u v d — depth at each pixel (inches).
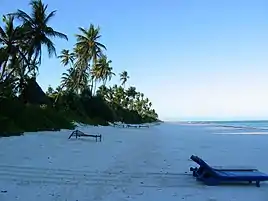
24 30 1290.6
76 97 1984.5
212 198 314.3
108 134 1322.6
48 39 1339.8
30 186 337.4
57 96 1936.5
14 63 1310.3
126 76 3880.4
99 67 2603.3
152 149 761.6
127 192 330.3
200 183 382.0
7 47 1272.1
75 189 334.3
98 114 2229.3
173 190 345.1
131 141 991.6
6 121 869.8
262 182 392.8
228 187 363.6
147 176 418.3
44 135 911.0
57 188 334.6
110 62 2694.4
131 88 4148.6
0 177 370.3
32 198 293.0
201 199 309.7
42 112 1198.3
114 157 580.7
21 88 1441.9
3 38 1268.5
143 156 614.2
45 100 1521.9
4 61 1286.9
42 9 1334.9
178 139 1166.3
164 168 481.4
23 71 1371.8
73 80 2191.2
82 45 2030.0
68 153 593.9
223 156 665.6
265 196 326.3
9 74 1307.8
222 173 391.9
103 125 2100.1
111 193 324.2
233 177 370.9
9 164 448.1
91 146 746.2
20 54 1295.5
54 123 1221.1
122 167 477.7
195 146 880.3
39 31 1318.9
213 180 372.8
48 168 435.5
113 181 382.0
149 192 333.1
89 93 2284.7
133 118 3612.2
